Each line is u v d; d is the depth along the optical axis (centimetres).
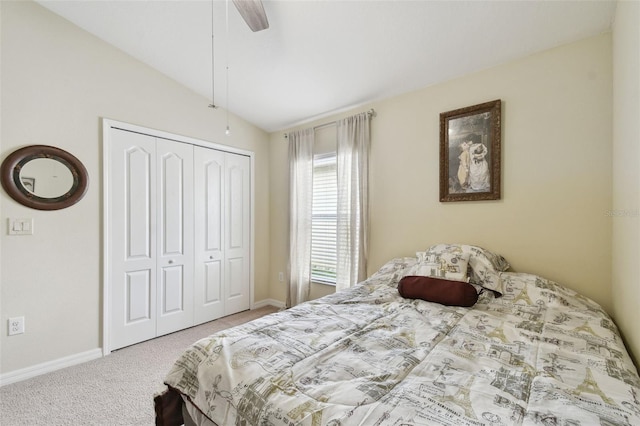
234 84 291
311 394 88
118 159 250
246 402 91
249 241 364
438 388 90
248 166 362
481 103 223
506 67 214
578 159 186
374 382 94
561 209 192
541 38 190
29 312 206
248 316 338
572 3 164
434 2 177
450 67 228
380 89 266
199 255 311
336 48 227
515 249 209
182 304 297
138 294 264
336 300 188
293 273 345
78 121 228
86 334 232
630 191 131
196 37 236
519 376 98
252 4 160
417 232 258
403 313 162
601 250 178
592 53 182
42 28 212
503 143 214
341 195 302
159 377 206
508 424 74
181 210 296
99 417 164
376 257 283
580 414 77
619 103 155
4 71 196
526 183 205
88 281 233
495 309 168
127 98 256
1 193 196
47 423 159
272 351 114
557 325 143
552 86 195
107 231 243
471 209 229
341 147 304
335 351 117
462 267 193
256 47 240
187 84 295
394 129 273
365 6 187
